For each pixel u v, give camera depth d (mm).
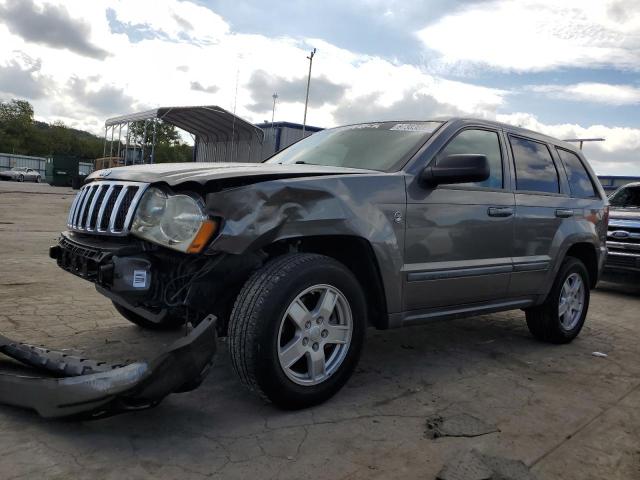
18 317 4676
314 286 3084
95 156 104750
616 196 9406
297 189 3061
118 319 4793
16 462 2441
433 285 3758
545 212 4703
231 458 2604
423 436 2977
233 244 2846
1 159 66062
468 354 4617
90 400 2555
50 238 10188
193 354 2645
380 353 4488
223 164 3578
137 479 2371
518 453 2855
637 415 3479
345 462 2641
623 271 8086
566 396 3754
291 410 3164
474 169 3449
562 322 5125
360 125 4598
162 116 23453
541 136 5062
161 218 2941
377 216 3400
